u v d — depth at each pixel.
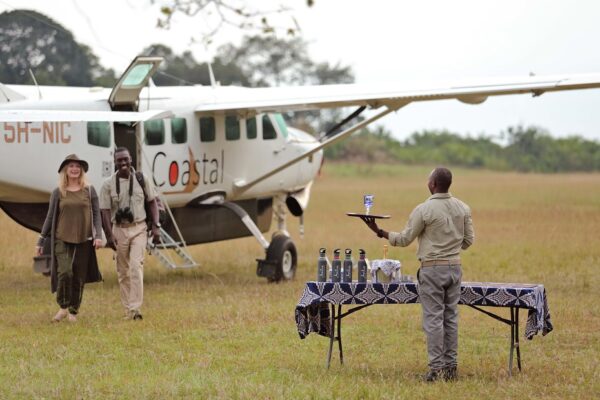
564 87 29.91
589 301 28.48
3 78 76.00
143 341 22.33
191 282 32.72
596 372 19.70
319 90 33.06
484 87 30.70
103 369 19.45
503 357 21.14
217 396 17.44
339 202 77.06
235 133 34.09
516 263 37.38
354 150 170.12
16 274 34.28
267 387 17.97
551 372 19.73
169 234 32.56
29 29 75.69
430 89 31.30
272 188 36.62
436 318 18.56
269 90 34.03
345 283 19.22
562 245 43.53
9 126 27.67
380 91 31.73
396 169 153.88
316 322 19.75
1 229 46.47
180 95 32.25
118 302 27.75
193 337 22.84
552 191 92.69
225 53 128.75
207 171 33.03
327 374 19.30
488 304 18.94
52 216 24.39
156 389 17.75
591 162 178.88
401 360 20.83
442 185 18.73
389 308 26.97
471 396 17.62
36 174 28.22
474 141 185.25
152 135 30.84
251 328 24.02
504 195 86.00
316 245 45.09
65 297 24.52
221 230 34.56
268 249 32.84
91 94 30.47
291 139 37.25
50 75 76.88
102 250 40.16
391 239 18.91
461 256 39.72
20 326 24.03
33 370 19.25
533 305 18.58
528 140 182.62
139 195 24.91
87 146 29.11
